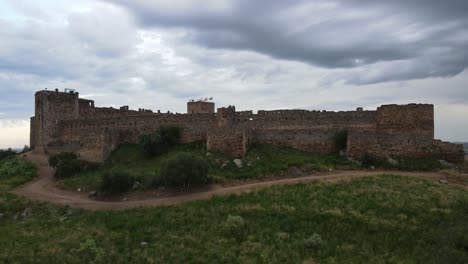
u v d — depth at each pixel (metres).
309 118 80.12
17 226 51.31
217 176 63.38
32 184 71.44
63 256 41.75
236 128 71.31
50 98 101.06
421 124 72.19
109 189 61.25
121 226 49.00
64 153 82.44
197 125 86.00
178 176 58.75
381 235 43.16
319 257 39.91
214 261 39.94
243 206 51.53
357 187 54.62
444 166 65.06
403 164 65.62
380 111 75.12
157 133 81.38
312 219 47.28
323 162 68.00
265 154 71.50
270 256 40.22
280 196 53.81
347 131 72.25
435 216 45.59
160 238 45.22
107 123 94.88
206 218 49.50
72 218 53.06
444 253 38.34
